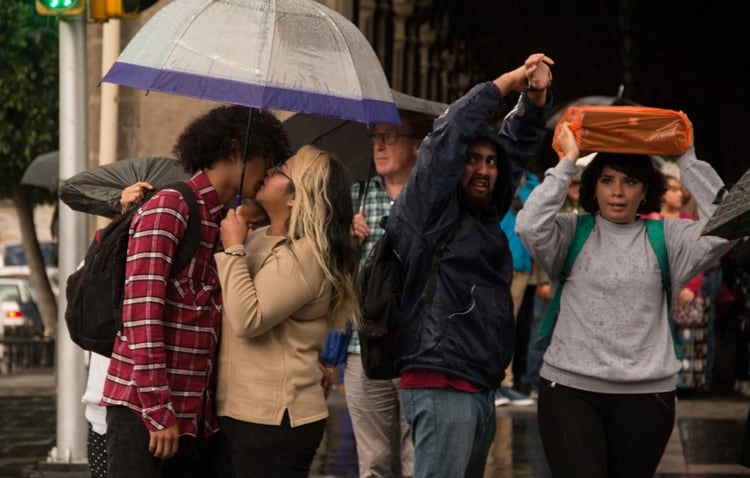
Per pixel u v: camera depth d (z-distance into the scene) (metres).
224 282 6.32
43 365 28.88
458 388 6.97
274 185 6.57
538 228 7.20
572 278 7.32
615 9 36.62
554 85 38.62
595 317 7.23
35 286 32.88
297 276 6.41
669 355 7.25
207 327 6.42
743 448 7.69
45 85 28.92
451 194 6.89
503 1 34.19
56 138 29.33
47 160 23.34
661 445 7.27
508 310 7.08
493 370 7.03
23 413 16.95
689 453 12.95
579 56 37.88
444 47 26.52
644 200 7.50
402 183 9.31
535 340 16.59
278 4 6.88
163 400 6.16
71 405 12.13
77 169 12.30
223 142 6.49
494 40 35.16
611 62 38.28
